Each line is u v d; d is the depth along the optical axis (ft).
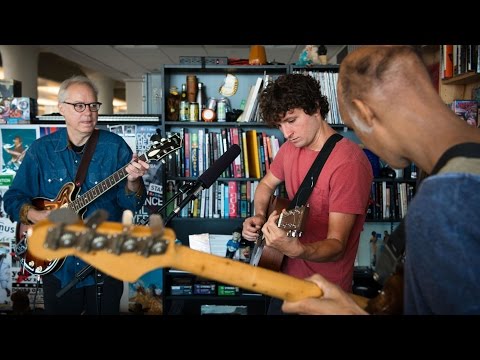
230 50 24.52
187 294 11.00
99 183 7.10
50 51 25.71
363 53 2.88
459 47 7.98
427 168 2.76
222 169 6.82
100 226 2.85
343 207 5.30
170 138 7.27
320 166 5.60
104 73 33.12
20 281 11.19
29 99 11.28
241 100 11.64
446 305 2.34
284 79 5.78
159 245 2.88
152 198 11.01
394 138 2.84
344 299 3.31
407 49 2.81
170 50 24.73
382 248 3.49
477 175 2.31
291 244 4.88
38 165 7.40
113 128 11.23
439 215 2.29
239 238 10.52
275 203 6.56
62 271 7.09
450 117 2.71
